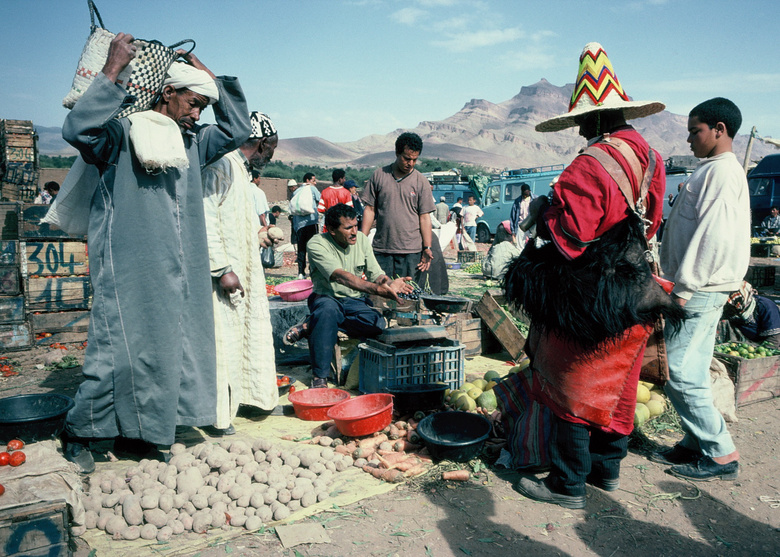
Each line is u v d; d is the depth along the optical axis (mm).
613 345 2809
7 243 6406
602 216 2619
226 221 3848
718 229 3117
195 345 3520
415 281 6391
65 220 3416
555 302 2699
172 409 3371
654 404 4285
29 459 2588
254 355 4102
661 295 2756
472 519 2920
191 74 3270
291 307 6238
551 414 3215
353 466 3512
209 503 2934
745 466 3553
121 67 2939
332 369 5344
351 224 4793
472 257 16672
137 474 3131
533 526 2869
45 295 6539
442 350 4691
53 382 5223
